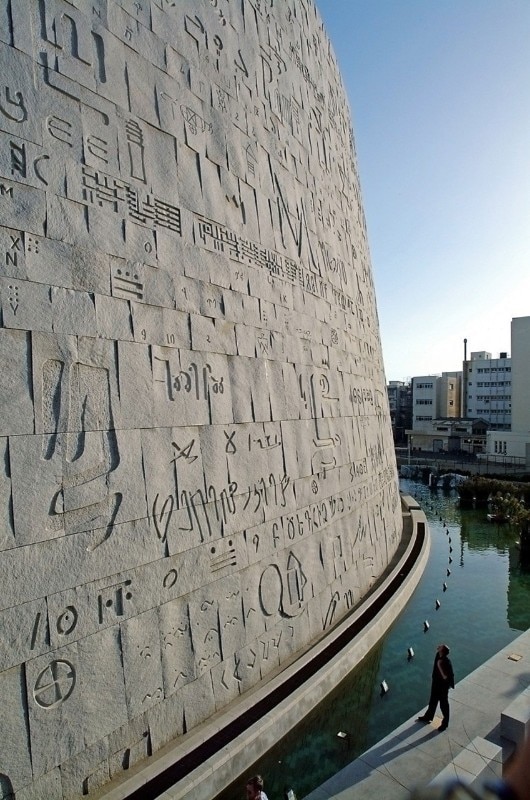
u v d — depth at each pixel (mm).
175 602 6340
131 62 6402
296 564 8906
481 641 10789
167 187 6781
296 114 11023
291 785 6438
